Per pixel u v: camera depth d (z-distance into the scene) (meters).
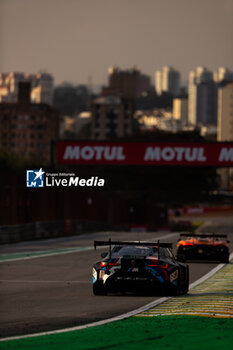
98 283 54.47
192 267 89.31
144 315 43.22
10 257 102.75
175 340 32.19
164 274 52.59
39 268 85.38
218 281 69.94
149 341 32.06
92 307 48.69
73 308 48.22
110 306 49.16
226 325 37.53
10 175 179.62
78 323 40.78
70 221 186.00
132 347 30.38
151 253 54.69
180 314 42.91
